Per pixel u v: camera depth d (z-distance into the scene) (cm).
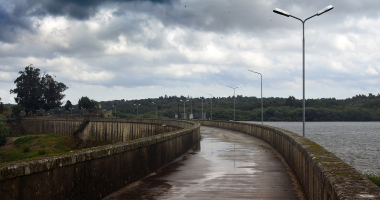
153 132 7506
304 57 2422
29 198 561
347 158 4900
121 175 947
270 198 841
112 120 10494
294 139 1207
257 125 3303
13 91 16562
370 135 10231
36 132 15088
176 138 1698
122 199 823
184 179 1102
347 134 10681
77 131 12000
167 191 920
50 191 615
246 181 1071
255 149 2162
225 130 5006
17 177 538
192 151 2039
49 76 16950
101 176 820
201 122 7475
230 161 1573
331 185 445
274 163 1501
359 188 398
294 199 831
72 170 689
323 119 19638
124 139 9638
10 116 17075
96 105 18900
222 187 977
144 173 1146
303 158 914
